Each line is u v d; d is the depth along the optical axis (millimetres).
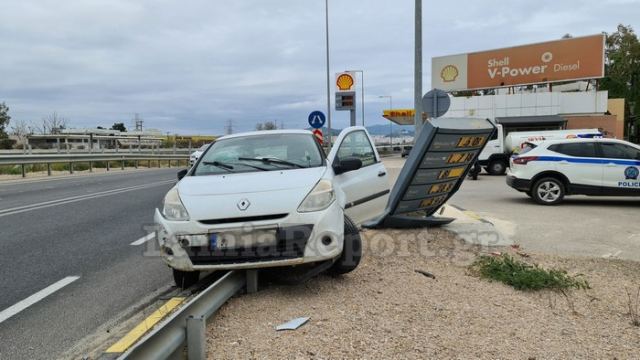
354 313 4168
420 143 6934
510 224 8922
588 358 3449
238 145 5930
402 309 4266
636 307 4461
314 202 4539
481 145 7480
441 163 7215
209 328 3891
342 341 3625
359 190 6660
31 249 7270
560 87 35125
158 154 36062
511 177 12547
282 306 4344
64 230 8711
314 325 3914
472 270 5539
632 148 11797
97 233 8445
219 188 4727
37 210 11156
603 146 11914
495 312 4238
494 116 33156
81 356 3770
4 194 14664
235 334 3771
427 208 8055
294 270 4934
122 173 25469
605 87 50938
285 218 4406
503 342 3654
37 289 5406
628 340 3758
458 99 34062
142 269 6199
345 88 18547
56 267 6289
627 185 11656
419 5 12484
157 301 4953
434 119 6914
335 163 6211
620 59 49688
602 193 11805
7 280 5734
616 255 6664
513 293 4777
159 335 2998
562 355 3479
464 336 3736
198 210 4465
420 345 3570
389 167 26656
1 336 4176
